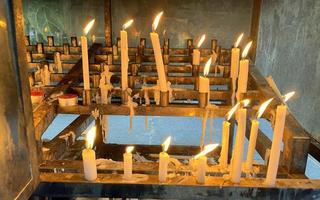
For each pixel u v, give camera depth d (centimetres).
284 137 128
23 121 94
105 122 213
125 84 153
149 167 115
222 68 206
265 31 294
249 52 274
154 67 203
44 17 317
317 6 219
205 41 317
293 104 254
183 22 311
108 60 223
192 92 162
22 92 93
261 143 150
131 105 148
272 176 103
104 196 106
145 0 304
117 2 305
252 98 168
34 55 243
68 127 160
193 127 305
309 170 230
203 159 102
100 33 318
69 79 181
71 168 116
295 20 248
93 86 175
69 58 244
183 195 104
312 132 226
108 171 116
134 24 312
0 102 81
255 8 266
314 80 224
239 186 103
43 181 105
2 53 83
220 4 304
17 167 90
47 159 126
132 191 104
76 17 315
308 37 231
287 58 262
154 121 318
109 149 226
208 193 104
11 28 88
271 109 145
